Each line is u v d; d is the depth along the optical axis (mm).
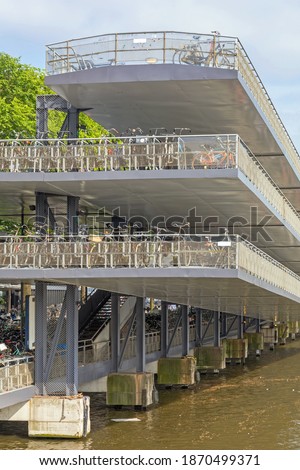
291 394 41562
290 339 85625
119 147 28391
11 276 27891
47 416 29047
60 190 30078
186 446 29125
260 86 33562
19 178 28625
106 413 34875
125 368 37406
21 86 48031
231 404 38188
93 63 30016
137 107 32594
